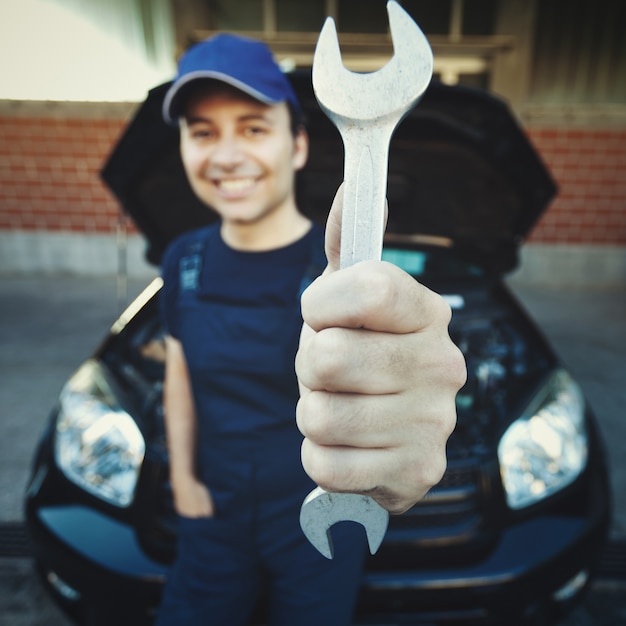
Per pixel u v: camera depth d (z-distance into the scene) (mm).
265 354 874
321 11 5340
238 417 900
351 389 368
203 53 888
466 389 1540
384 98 387
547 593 1189
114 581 1155
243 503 909
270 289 893
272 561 918
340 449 379
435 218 2186
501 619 1165
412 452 379
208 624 915
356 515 421
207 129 911
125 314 1907
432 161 1959
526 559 1174
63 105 5473
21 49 5285
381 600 1144
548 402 1478
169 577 1004
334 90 394
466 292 1877
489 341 1685
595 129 5277
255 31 5434
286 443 894
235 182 886
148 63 5418
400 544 1176
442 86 1630
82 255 5828
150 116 1625
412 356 367
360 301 345
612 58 5336
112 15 5250
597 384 3219
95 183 5656
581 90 5434
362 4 5305
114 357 1682
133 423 1361
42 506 1301
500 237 2152
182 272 988
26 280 5727
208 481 958
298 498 906
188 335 943
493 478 1257
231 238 942
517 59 5309
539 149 5406
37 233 5816
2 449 2488
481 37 5379
